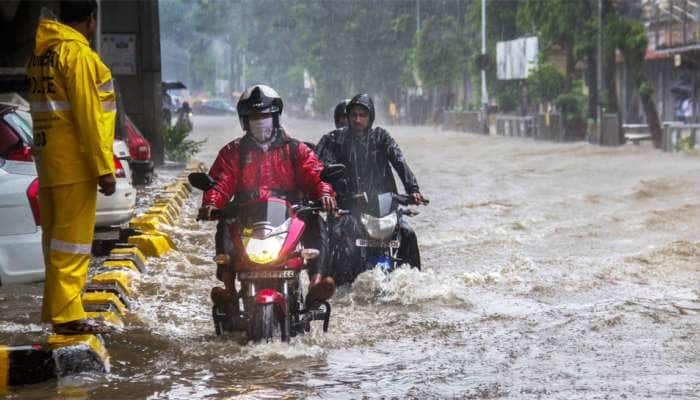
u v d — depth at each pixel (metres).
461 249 23.83
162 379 12.42
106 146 12.49
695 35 68.44
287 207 14.41
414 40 124.50
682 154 59.91
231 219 14.76
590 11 76.38
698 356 13.51
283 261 13.88
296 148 14.98
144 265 20.94
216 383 12.21
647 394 11.49
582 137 78.19
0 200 17.09
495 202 34.00
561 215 30.33
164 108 65.00
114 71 51.50
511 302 17.53
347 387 11.98
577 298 17.88
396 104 143.75
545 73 81.50
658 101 85.25
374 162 18.75
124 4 51.44
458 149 70.50
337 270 18.58
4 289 18.08
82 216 12.63
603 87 72.44
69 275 12.62
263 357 13.53
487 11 96.56
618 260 21.75
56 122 12.49
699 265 21.02
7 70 30.50
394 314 16.53
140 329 15.23
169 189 36.31
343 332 15.23
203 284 19.28
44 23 12.69
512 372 12.72
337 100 160.12
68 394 11.76
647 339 14.58
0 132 17.80
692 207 31.47
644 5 83.50
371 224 18.05
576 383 12.06
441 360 13.43
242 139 15.04
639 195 35.56
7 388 12.16
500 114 96.00
